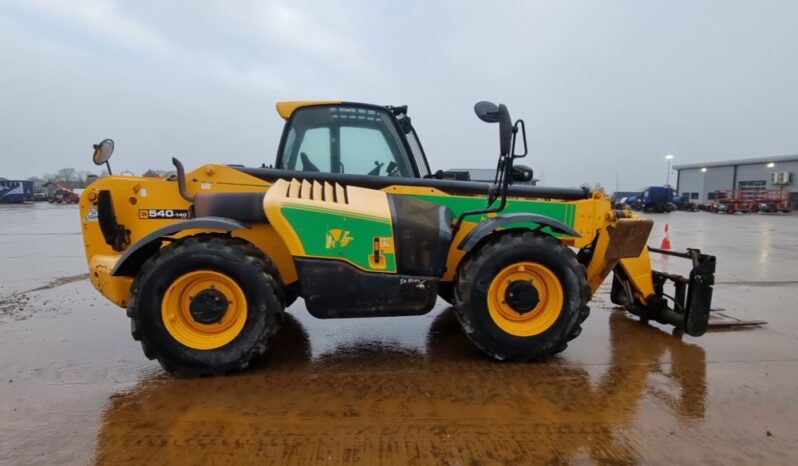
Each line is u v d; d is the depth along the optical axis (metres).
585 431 2.34
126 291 3.17
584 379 2.96
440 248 3.13
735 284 6.33
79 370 3.08
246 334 2.93
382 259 3.07
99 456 2.10
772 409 2.58
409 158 3.94
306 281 3.00
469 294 3.12
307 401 2.63
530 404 2.61
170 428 2.33
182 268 2.85
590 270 3.81
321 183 3.57
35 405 2.58
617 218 3.70
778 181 42.62
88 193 3.34
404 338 3.78
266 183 3.55
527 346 3.16
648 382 2.92
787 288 6.06
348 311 3.08
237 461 2.07
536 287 3.21
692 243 12.17
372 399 2.66
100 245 3.40
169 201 3.41
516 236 3.19
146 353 2.89
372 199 3.29
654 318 4.08
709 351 3.51
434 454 2.13
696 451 2.18
